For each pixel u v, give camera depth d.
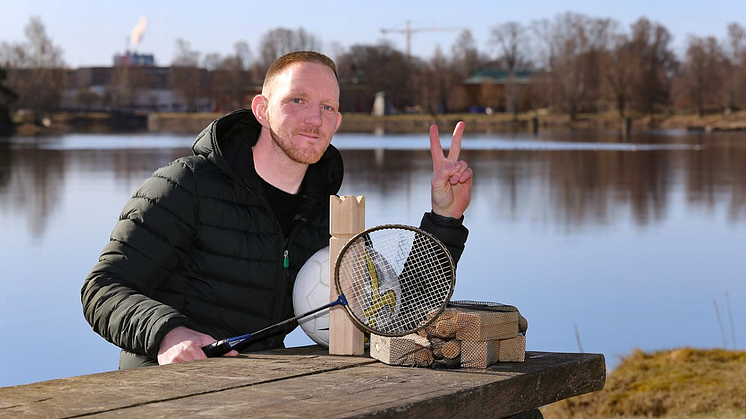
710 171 42.25
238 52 155.62
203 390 2.48
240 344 3.39
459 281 14.30
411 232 3.13
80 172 39.38
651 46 134.25
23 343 9.70
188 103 159.88
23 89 136.75
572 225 22.44
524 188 33.19
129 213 3.59
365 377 2.70
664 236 20.44
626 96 133.62
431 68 150.88
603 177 38.62
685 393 8.38
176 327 3.19
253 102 3.77
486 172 41.12
